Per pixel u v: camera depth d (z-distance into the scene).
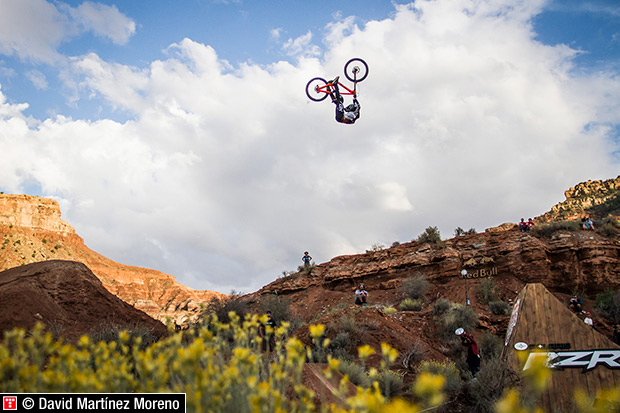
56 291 11.07
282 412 2.75
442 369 12.13
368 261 45.47
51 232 171.12
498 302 29.62
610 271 32.41
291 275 48.59
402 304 30.95
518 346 10.30
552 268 34.16
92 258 176.38
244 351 2.97
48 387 2.97
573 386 9.11
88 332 9.79
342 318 18.11
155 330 10.75
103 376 2.95
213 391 2.71
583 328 10.05
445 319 23.08
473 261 36.75
